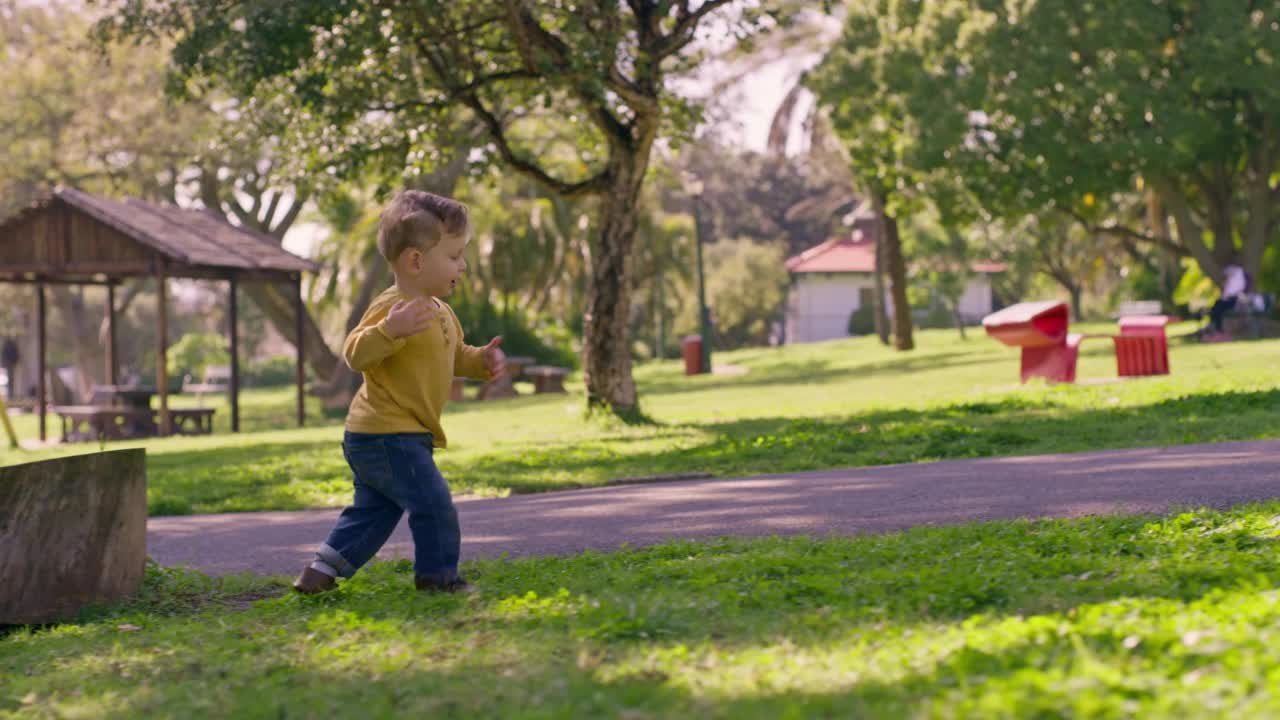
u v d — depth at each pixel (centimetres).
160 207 2736
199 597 555
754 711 275
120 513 541
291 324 3622
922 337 5072
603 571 530
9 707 344
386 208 491
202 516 1025
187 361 6725
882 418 1545
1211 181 3197
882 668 310
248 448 1847
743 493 859
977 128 2983
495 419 2289
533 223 4053
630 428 1756
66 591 514
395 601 473
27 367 6681
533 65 1756
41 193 3634
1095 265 5972
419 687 326
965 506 707
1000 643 324
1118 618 352
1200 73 2834
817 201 7219
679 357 6356
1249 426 1136
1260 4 2894
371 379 488
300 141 1880
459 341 506
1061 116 2902
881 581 439
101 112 3406
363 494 504
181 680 364
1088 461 902
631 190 1828
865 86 3091
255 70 1634
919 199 3303
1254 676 276
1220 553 470
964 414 1525
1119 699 263
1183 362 2189
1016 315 1877
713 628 379
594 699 295
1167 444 1074
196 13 1647
